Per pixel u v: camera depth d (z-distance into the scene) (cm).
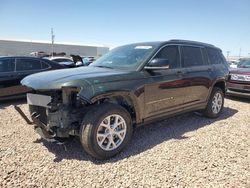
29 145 377
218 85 577
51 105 321
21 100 734
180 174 299
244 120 546
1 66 672
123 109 352
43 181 280
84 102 325
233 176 297
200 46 530
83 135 320
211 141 407
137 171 305
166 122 516
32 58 732
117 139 351
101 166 317
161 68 376
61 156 342
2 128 455
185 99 465
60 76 334
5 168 305
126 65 397
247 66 920
